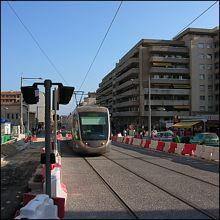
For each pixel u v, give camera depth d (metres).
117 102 130.75
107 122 29.88
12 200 11.84
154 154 31.23
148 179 15.57
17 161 27.27
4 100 85.00
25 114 84.69
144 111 106.25
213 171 18.44
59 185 10.80
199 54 107.88
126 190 12.90
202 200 10.91
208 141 40.62
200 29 109.88
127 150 36.91
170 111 107.50
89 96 105.50
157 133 64.38
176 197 11.41
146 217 8.93
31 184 13.34
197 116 82.00
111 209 9.93
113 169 19.72
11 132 71.38
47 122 9.07
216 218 8.74
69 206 10.39
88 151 28.67
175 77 108.62
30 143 56.16
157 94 107.44
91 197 11.73
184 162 23.62
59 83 9.58
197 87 107.19
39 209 5.99
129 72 110.12
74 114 32.00
